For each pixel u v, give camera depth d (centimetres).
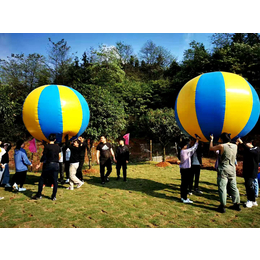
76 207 434
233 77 449
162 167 966
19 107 1382
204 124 441
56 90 556
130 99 1650
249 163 445
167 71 2605
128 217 384
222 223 361
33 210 415
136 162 1148
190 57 1728
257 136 1264
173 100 1783
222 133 435
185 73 1725
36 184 655
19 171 557
